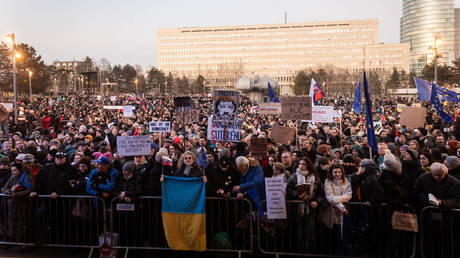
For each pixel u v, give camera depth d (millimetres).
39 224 7109
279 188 6500
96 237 7059
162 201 6715
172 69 170625
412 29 197750
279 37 164875
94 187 6906
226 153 6996
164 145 9852
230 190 6871
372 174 6336
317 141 11805
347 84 106875
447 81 76812
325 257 6520
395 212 6258
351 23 160250
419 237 6348
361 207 6410
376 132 14383
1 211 7324
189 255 7020
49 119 20438
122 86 131875
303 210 6480
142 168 7355
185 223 6629
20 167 7316
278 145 10477
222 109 7562
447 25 187875
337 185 6379
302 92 103312
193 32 169625
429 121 18469
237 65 156750
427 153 7566
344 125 18609
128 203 6852
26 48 71938
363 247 6484
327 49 162250
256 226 6875
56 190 7090
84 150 9648
